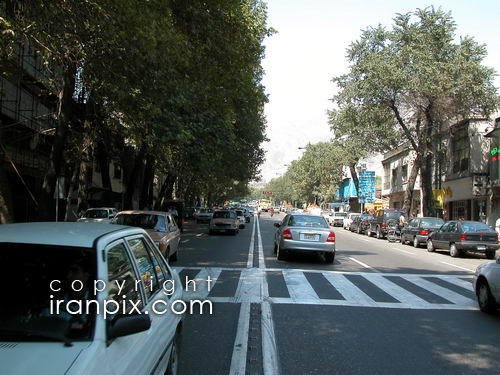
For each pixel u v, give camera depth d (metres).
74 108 20.12
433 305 10.52
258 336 7.66
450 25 33.19
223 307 9.71
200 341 7.31
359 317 9.18
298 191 107.50
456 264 19.41
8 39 8.80
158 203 38.91
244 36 15.28
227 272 14.48
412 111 37.16
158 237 14.52
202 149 21.05
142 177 32.47
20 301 3.55
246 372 6.03
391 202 62.66
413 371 6.23
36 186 27.77
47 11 8.61
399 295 11.56
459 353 7.07
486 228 22.86
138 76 11.19
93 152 26.33
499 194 33.00
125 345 3.56
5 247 3.83
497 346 7.49
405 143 42.31
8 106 22.86
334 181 83.44
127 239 4.52
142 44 9.86
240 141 31.77
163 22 10.59
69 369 2.91
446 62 31.88
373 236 39.81
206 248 22.30
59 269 3.69
